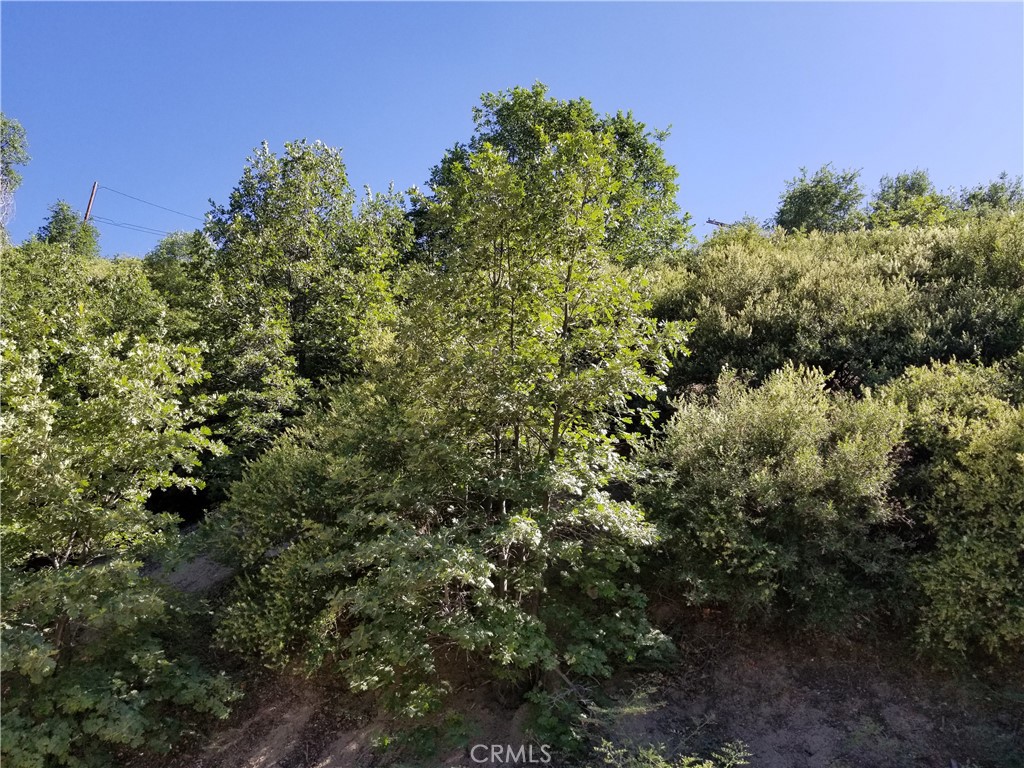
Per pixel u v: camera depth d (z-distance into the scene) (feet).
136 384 16.24
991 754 12.99
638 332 15.60
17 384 15.26
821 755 13.61
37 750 13.04
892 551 15.92
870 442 15.99
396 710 15.11
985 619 14.07
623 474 15.65
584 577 15.69
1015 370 19.95
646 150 58.34
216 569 22.18
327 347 35.09
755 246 38.32
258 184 40.68
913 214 53.42
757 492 15.58
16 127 92.58
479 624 13.98
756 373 24.93
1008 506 14.14
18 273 41.60
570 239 15.39
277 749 15.26
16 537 14.97
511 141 56.44
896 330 24.88
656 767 12.30
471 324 15.53
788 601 16.17
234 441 30.45
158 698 14.88
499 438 16.31
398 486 15.19
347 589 14.74
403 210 44.52
